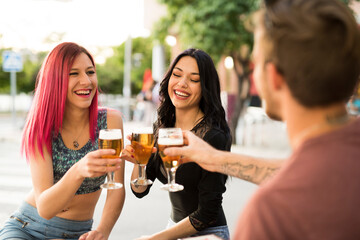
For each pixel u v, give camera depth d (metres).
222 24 6.84
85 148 1.93
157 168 2.01
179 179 1.81
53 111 1.76
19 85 23.39
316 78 0.75
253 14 0.89
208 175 1.71
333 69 0.74
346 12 0.76
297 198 0.72
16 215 1.87
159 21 8.09
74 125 1.91
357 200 0.70
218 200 1.73
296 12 0.77
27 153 1.78
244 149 7.81
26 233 1.81
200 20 7.03
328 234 0.70
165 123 2.13
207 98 1.92
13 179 5.61
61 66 1.77
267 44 0.81
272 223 0.72
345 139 0.75
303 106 0.80
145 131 1.55
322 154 0.74
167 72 2.04
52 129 1.84
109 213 1.88
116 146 1.44
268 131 10.23
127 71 16.47
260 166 1.32
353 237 0.70
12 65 10.73
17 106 23.86
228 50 7.60
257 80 0.90
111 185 1.46
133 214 4.13
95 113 1.95
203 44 6.99
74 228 1.84
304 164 0.75
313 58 0.75
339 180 0.71
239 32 7.05
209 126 1.89
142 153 1.57
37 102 1.78
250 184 5.38
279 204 0.72
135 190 1.99
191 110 2.02
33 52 22.45
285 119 0.87
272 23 0.80
